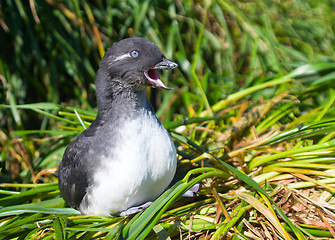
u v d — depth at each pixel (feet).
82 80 31.35
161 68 18.02
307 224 18.76
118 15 31.76
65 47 30.83
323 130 21.03
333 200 19.97
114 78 18.03
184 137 22.93
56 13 30.73
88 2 31.81
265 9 34.24
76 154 18.66
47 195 22.49
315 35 34.12
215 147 25.94
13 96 29.22
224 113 27.84
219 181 21.49
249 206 19.20
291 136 22.11
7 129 30.76
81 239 18.15
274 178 21.26
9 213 18.69
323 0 35.29
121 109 17.88
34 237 18.86
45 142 29.89
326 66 27.84
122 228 17.38
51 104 25.35
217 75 31.09
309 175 21.44
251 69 30.45
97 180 17.92
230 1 34.45
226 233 18.24
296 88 28.89
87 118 25.49
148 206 18.39
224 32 33.01
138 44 17.98
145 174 17.65
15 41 30.25
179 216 18.83
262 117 27.30
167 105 31.58
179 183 18.51
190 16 32.55
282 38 33.50
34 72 31.76
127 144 17.52
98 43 29.99
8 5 30.12
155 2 32.14
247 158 23.45
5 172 28.37
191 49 33.27
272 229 18.20
